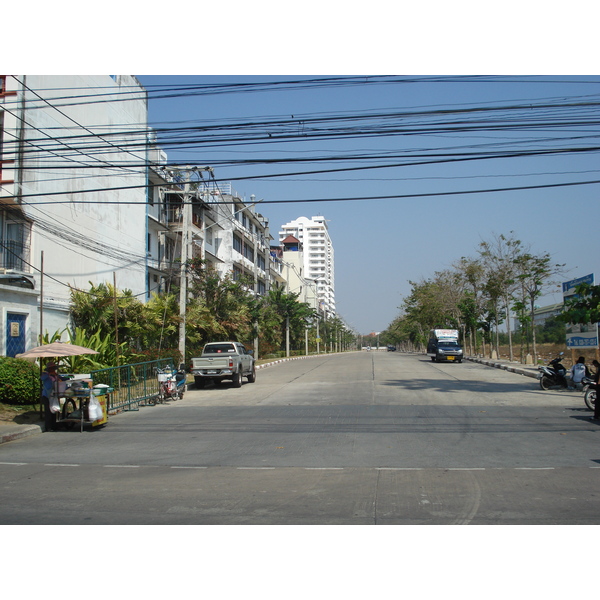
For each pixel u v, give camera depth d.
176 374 20.11
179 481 8.34
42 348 13.66
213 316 30.44
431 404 16.88
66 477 8.73
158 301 25.86
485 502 6.97
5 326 18.97
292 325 54.22
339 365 38.66
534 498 7.14
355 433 12.33
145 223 31.84
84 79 25.14
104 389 14.51
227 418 15.11
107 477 8.70
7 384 15.77
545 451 10.26
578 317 19.20
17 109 19.44
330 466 9.22
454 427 12.92
